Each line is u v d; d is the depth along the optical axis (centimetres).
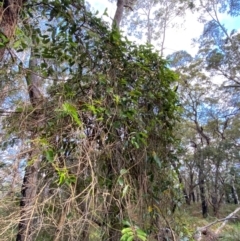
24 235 101
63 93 131
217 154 1093
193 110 1220
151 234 132
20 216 102
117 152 132
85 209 111
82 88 141
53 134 120
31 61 152
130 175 134
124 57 149
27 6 143
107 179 125
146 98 151
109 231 122
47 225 106
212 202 1127
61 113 118
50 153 110
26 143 117
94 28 149
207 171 1129
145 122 147
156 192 142
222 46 1179
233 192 1250
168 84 156
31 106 140
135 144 129
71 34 149
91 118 128
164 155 152
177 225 149
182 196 160
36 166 115
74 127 121
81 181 118
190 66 1219
